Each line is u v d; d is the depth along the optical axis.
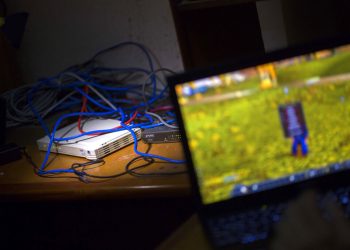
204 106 1.10
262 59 1.11
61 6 2.07
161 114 1.69
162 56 1.99
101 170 1.39
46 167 1.48
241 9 1.63
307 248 0.88
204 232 1.07
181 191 1.21
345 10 1.55
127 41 2.02
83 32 2.07
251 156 1.12
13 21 1.97
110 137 1.51
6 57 2.09
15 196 1.35
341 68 1.13
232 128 1.11
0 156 1.56
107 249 1.65
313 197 0.93
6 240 1.66
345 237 0.88
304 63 1.12
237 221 1.07
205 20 1.62
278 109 1.12
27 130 1.85
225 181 1.12
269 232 1.01
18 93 1.98
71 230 1.66
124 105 1.91
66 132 1.62
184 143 1.10
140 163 1.39
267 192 1.12
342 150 1.14
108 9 2.00
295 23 1.63
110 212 1.61
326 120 1.13
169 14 1.93
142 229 1.60
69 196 1.30
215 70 1.10
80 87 1.95
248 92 1.11
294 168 1.13
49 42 2.13
